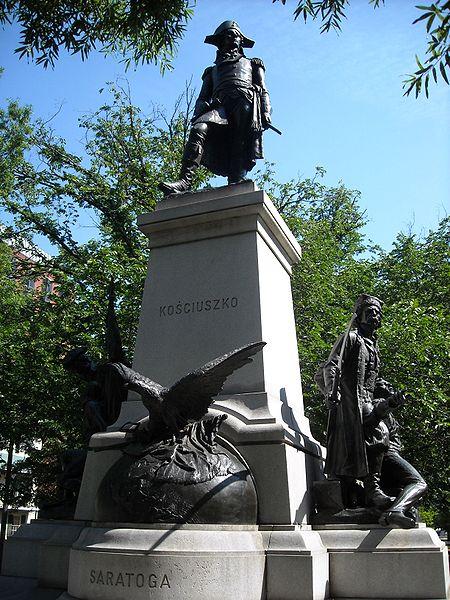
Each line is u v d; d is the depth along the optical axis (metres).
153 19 8.68
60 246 20.34
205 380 5.58
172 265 7.34
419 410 13.20
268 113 8.44
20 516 36.03
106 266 15.64
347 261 18.73
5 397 17.02
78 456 7.55
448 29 4.49
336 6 6.82
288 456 5.81
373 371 6.75
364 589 5.49
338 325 14.32
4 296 18.64
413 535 5.59
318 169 21.38
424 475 14.72
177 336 6.98
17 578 6.86
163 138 21.50
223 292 6.94
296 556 5.17
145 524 5.09
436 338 13.57
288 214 20.66
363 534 5.75
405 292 17.59
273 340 6.89
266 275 7.11
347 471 6.08
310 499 6.28
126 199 19.83
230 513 5.26
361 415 6.18
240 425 5.96
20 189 20.53
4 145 19.61
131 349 15.09
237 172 8.35
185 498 5.16
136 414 6.86
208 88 8.64
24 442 19.06
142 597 4.71
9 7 8.19
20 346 16.97
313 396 13.76
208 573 4.78
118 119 21.56
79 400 16.12
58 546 6.42
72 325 16.44
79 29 8.62
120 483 5.37
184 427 5.78
